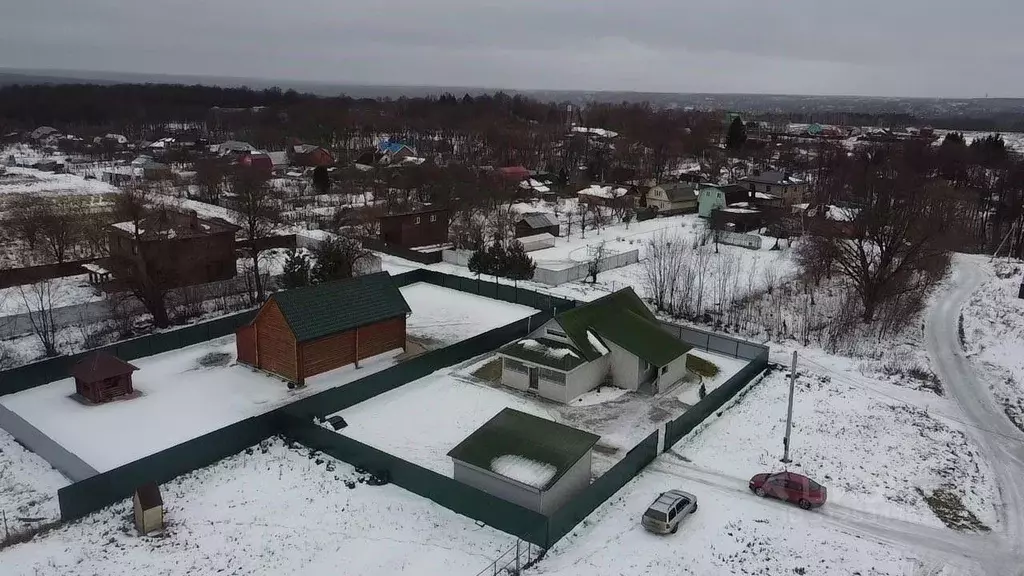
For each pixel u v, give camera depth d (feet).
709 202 305.53
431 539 79.92
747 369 126.11
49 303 150.82
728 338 143.23
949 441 107.45
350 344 132.77
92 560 74.02
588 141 529.45
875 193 298.15
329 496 88.43
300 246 230.07
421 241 239.30
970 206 310.45
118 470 85.25
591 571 74.02
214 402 116.78
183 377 127.03
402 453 101.45
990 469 99.40
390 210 270.87
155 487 81.05
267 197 291.58
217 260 184.44
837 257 173.88
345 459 96.73
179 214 190.49
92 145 492.95
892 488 92.68
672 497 84.07
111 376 115.44
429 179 326.44
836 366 138.41
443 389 124.26
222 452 96.73
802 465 98.17
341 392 113.80
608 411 116.88
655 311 172.24
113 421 108.88
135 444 101.60
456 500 85.15
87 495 82.64
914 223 173.17
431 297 181.06
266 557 75.92
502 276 195.93
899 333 160.56
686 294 172.35
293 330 121.49
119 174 362.94
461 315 166.50
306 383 125.29
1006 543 80.94
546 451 88.69
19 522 81.97
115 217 214.07
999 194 337.31
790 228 260.83
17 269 176.35
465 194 289.33
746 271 208.23
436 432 108.17
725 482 93.56
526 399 120.78
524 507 84.53
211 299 170.91
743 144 525.34
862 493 90.94
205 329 145.07
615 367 126.93
